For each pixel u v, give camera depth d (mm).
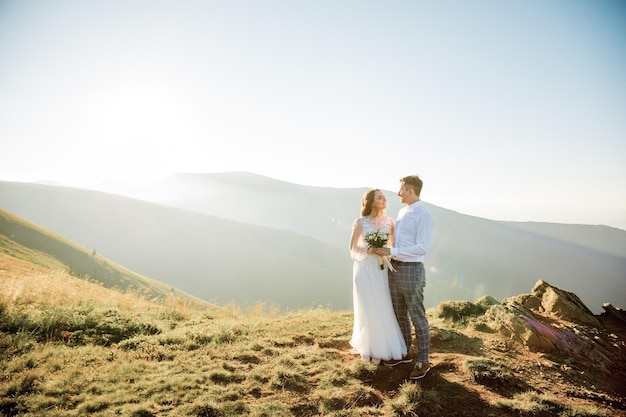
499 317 6422
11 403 3850
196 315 8805
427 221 4684
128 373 4754
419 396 4094
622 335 6391
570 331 5887
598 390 4578
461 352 5461
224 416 3785
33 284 9172
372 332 4980
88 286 12047
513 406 3918
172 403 4012
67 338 6109
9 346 5469
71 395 4125
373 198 5203
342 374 4746
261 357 5457
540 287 7707
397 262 4867
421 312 4750
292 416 3861
